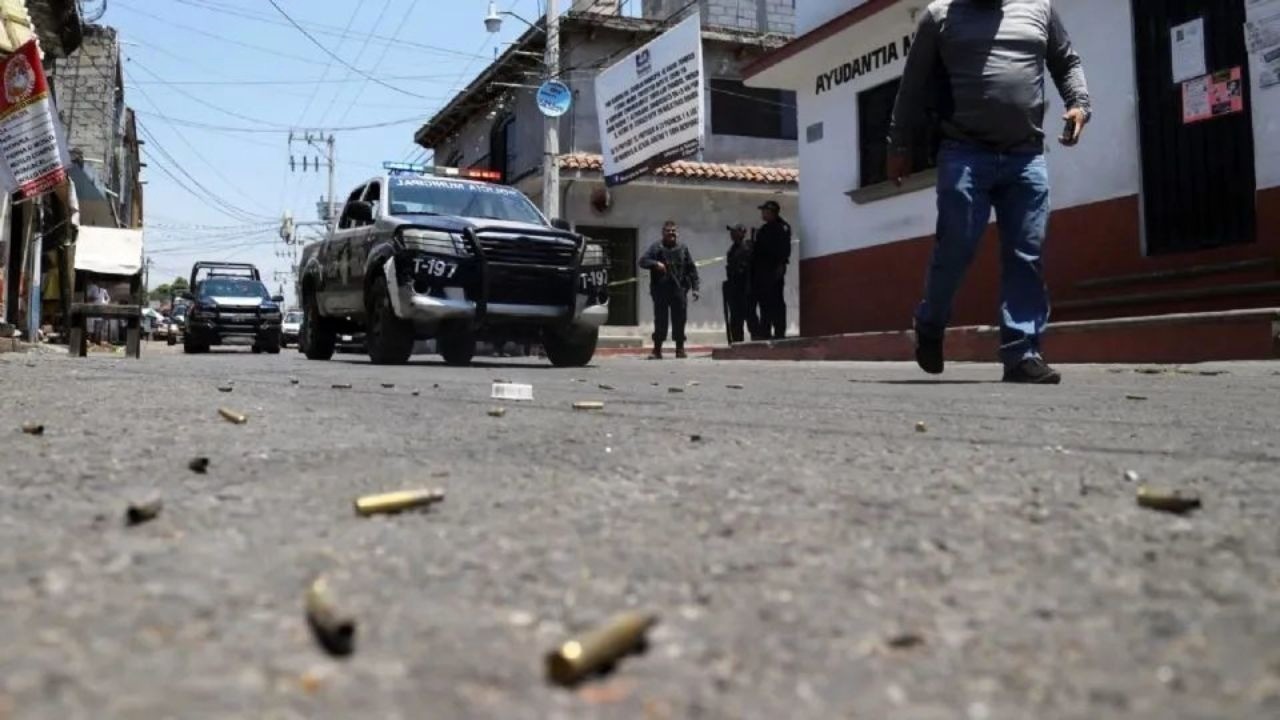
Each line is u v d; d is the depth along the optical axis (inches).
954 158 213.0
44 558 51.9
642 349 748.6
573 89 881.5
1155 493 68.8
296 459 91.7
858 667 37.6
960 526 63.0
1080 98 212.1
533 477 82.4
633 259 838.5
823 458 94.4
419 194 373.4
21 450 96.0
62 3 619.8
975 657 38.9
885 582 49.8
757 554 55.4
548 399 170.6
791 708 33.4
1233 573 51.3
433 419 130.3
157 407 145.1
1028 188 213.3
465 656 37.7
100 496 71.2
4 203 569.0
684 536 59.9
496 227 343.3
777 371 315.6
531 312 347.6
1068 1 386.3
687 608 44.9
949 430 120.0
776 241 540.1
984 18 208.1
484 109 1071.0
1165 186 355.3
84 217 1096.8
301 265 456.8
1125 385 208.5
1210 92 339.0
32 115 509.0
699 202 851.4
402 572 50.3
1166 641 40.8
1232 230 335.6
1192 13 345.4
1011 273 218.7
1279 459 94.0
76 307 449.4
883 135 497.4
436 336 347.9
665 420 130.9
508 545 56.9
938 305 221.8
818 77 537.0
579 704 33.2
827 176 530.9
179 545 55.6
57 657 36.6
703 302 844.6
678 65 709.3
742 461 92.4
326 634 37.7
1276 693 35.0
